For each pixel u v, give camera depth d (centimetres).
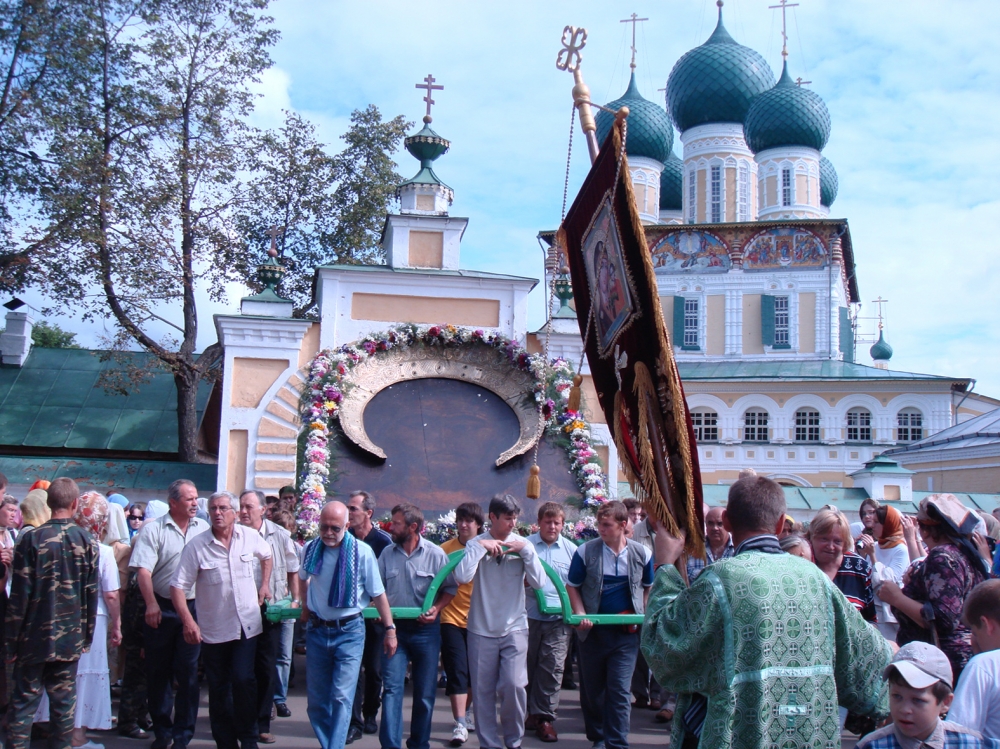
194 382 2238
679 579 536
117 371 2308
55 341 4847
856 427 5003
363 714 1008
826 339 5469
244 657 852
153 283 2119
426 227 1758
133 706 970
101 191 2019
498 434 1597
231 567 853
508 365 1662
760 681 459
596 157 719
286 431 1590
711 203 5919
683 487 593
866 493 2512
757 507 498
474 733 1004
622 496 1805
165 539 926
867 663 503
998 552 891
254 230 2816
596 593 891
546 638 974
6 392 2431
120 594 1087
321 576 827
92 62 2133
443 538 1455
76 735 896
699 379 5072
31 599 801
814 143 5725
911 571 716
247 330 1617
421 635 861
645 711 1122
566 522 1518
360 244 2922
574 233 813
